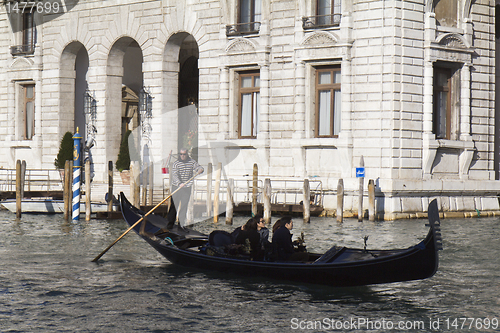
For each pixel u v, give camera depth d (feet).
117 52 105.60
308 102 86.33
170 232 53.21
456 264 51.26
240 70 92.17
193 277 46.32
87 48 106.93
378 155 81.35
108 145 106.22
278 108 88.69
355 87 82.94
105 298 40.83
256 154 90.38
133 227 53.11
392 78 80.43
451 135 86.69
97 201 86.07
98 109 106.11
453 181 85.30
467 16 86.22
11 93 114.62
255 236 46.39
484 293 42.27
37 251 56.08
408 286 43.91
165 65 99.96
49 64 110.52
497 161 98.17
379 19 80.89
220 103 93.04
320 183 84.48
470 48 86.07
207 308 38.75
